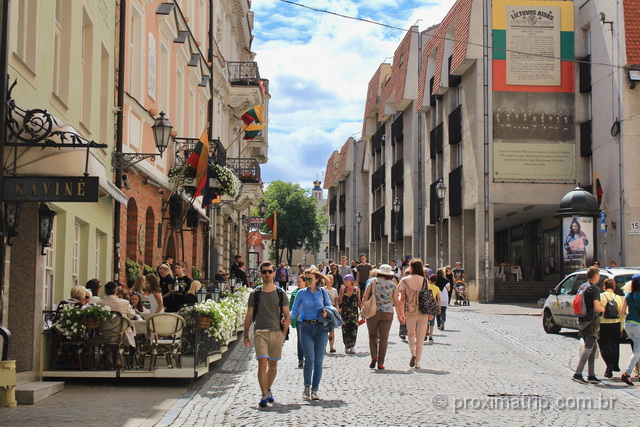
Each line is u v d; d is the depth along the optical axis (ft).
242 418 33.86
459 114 140.15
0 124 35.42
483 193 128.77
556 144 129.18
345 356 58.29
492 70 130.11
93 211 55.26
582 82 127.95
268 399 37.24
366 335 75.46
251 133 136.05
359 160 262.88
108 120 58.23
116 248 61.26
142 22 67.62
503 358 57.00
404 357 57.57
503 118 129.49
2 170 35.68
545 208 137.59
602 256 118.21
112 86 59.47
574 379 46.60
